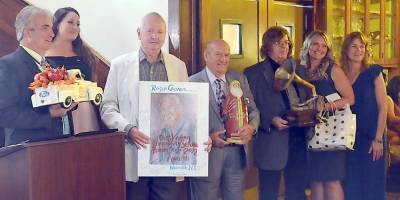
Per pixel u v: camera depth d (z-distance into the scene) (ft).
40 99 6.55
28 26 7.10
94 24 10.64
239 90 8.77
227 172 8.95
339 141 9.27
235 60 11.47
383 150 10.12
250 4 11.87
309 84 9.62
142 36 8.29
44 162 5.98
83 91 6.94
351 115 9.30
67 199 6.23
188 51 10.11
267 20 12.37
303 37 13.74
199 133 8.18
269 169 9.63
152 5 10.11
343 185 10.10
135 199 8.36
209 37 10.59
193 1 10.11
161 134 8.09
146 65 8.41
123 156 7.02
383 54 15.46
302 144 9.87
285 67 9.39
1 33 9.71
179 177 8.53
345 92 9.55
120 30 10.46
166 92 8.10
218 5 10.93
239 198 9.01
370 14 15.16
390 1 15.85
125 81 8.32
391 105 12.95
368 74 9.82
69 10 8.88
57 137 6.26
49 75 6.67
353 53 9.85
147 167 8.09
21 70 6.94
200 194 8.92
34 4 10.32
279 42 9.61
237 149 8.93
